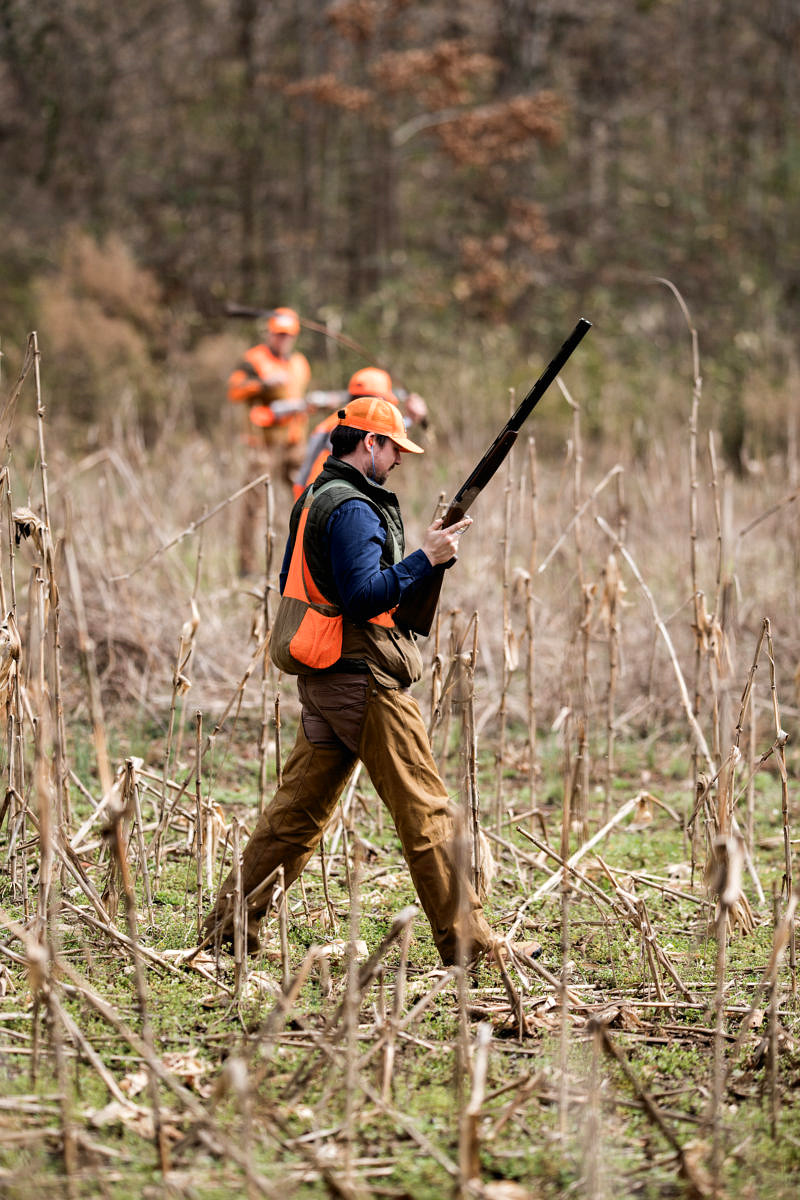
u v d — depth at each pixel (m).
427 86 42.06
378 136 46.34
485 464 6.75
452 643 8.91
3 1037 6.28
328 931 7.89
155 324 34.22
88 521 15.10
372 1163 5.39
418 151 48.34
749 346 38.50
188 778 8.30
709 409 32.38
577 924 8.30
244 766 11.60
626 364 39.34
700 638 9.55
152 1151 5.41
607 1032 6.67
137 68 44.72
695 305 46.53
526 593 10.06
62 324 31.38
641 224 49.91
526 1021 6.71
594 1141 5.28
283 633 6.91
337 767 7.18
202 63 47.19
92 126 44.12
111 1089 5.70
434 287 43.41
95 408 30.27
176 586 14.27
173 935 7.71
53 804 7.33
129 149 45.16
